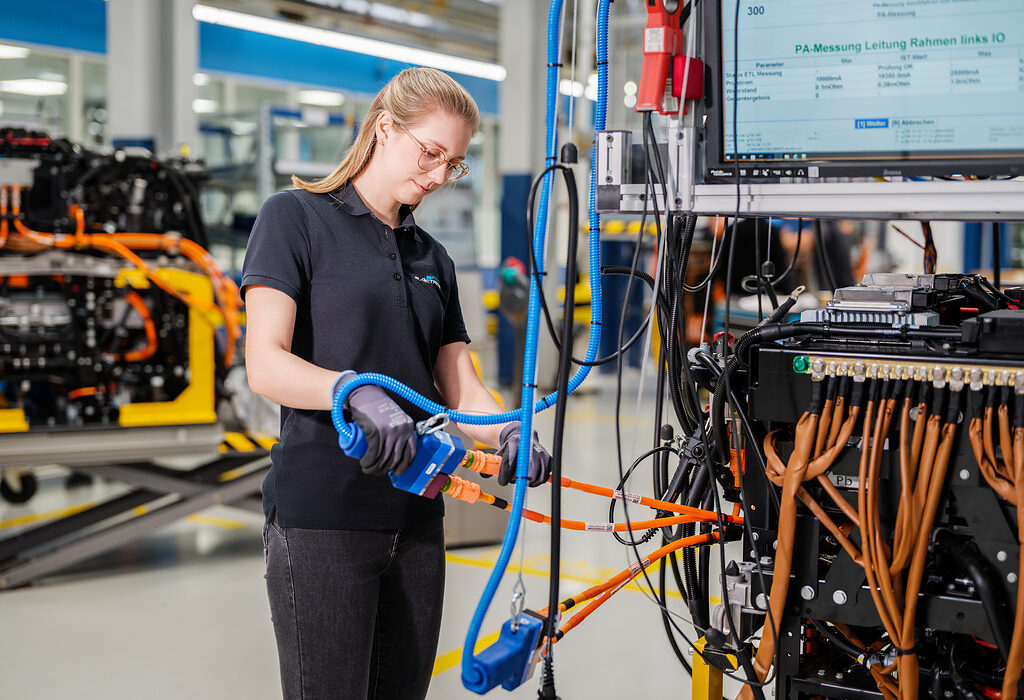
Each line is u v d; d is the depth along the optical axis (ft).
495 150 49.06
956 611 4.53
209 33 37.17
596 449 21.74
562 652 11.03
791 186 4.73
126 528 13.65
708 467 5.03
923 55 4.42
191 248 13.55
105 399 13.30
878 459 4.46
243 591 13.23
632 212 4.99
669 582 13.35
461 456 4.71
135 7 24.70
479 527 14.99
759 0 4.63
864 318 5.06
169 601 12.81
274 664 10.71
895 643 4.49
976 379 4.31
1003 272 29.19
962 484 4.47
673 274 5.52
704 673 5.96
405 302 5.51
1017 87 4.30
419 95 5.16
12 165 12.28
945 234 33.12
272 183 28.17
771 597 4.73
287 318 5.06
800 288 5.91
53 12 34.17
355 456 4.46
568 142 4.70
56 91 34.76
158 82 25.29
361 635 5.34
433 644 5.77
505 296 26.55
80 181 12.86
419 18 40.34
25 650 11.09
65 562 13.34
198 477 14.57
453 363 6.16
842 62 4.55
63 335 12.88
